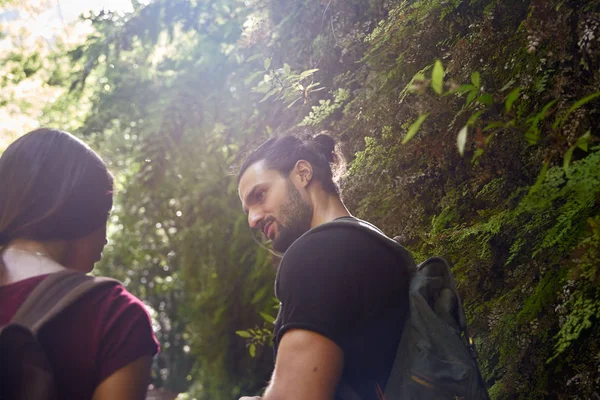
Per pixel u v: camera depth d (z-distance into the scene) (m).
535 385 2.08
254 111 4.40
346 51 3.12
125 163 6.55
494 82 2.24
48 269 1.42
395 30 2.64
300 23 3.58
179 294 8.06
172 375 8.95
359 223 1.71
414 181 2.53
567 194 1.86
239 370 5.79
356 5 3.24
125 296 1.42
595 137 1.74
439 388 1.59
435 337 1.62
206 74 5.06
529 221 2.05
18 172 1.47
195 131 5.31
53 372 1.32
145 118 5.76
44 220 1.45
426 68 2.33
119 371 1.36
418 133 2.45
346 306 1.57
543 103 2.08
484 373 2.25
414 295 1.65
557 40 1.97
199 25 4.88
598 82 1.87
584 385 1.91
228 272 5.41
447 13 2.41
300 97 2.85
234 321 5.52
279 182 1.86
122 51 5.41
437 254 2.37
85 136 6.26
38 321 1.33
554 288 1.93
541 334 2.00
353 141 2.96
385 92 2.69
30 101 6.54
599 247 1.64
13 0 6.14
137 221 6.56
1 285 1.41
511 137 2.16
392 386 1.62
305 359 1.54
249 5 3.94
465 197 2.41
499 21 2.28
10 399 1.29
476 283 2.30
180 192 5.83
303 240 1.64
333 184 1.90
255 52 4.22
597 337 1.94
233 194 5.27
